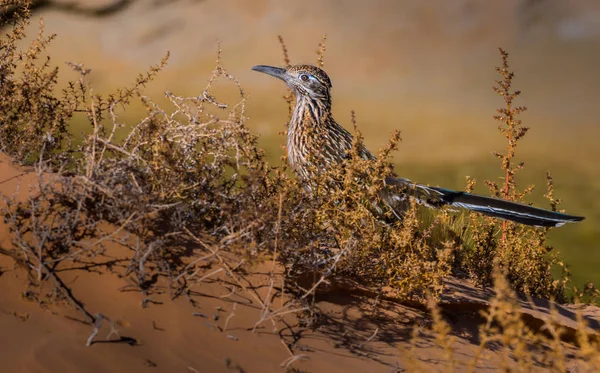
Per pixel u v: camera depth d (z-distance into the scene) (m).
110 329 8.80
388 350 10.56
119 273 9.58
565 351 12.45
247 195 10.81
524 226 15.97
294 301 10.54
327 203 11.74
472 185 15.97
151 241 10.07
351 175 11.95
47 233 9.45
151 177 10.55
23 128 12.30
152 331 9.02
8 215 9.62
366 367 9.86
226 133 11.49
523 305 13.46
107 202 10.05
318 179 12.15
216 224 11.38
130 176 10.48
